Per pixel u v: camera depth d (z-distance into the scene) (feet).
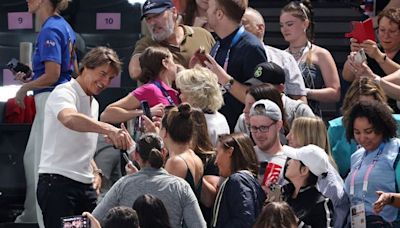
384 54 67.77
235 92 62.13
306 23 73.77
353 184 55.26
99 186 58.75
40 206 57.26
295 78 68.95
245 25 71.67
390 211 53.88
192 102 58.75
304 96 69.31
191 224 50.49
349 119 55.67
